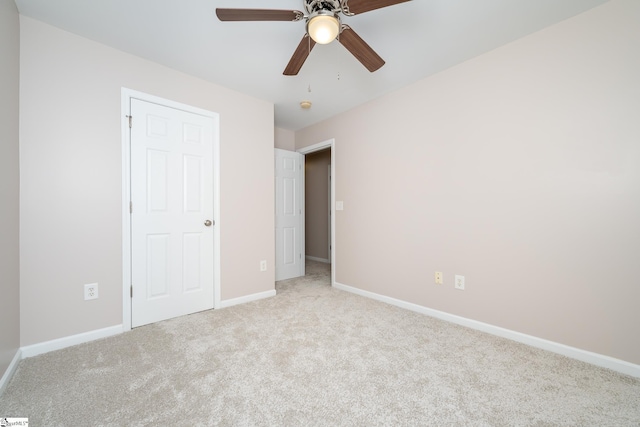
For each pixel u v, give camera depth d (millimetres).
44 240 1725
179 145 2338
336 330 2066
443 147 2295
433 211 2365
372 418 1179
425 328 2107
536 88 1810
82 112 1866
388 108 2729
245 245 2764
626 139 1511
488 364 1599
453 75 2229
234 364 1592
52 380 1430
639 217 1477
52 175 1753
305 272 4215
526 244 1857
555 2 1550
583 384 1414
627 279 1511
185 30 1794
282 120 3553
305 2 1357
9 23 1491
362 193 2996
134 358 1655
